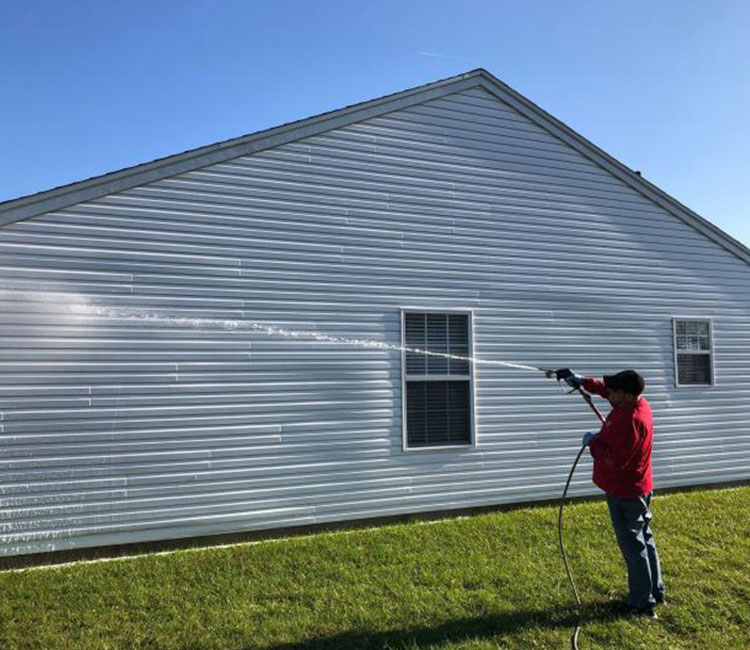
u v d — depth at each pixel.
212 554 7.04
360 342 8.46
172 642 5.07
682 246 11.09
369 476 8.38
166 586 6.15
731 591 6.12
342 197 8.52
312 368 8.17
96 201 7.25
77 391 7.05
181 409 7.48
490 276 9.41
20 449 6.80
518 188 9.75
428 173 9.11
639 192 10.76
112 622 5.40
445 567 6.66
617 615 5.61
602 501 9.76
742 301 11.60
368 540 7.53
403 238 8.86
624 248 10.52
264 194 8.07
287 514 7.91
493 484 9.16
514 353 9.48
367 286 8.58
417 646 4.98
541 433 9.56
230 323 7.78
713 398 11.09
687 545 7.46
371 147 8.76
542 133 10.02
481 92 9.62
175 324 7.52
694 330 11.08
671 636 5.26
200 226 7.71
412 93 9.02
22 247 6.90
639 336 10.50
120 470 7.18
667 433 10.58
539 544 7.42
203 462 7.55
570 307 9.97
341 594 5.97
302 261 8.23
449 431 8.98
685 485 10.63
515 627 5.33
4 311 6.81
